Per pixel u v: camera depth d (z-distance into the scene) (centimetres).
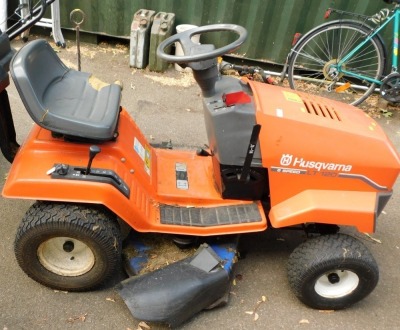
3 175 275
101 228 191
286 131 199
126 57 445
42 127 184
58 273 207
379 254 262
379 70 411
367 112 420
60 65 214
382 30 420
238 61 459
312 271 203
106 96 206
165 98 391
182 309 195
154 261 217
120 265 221
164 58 185
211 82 198
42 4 209
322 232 219
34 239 192
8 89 362
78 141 196
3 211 254
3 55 194
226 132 199
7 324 197
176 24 449
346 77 451
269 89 216
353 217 202
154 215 212
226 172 210
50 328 198
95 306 210
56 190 186
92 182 187
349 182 207
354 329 216
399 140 382
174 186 226
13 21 446
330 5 416
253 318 214
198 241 223
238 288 228
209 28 204
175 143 334
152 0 433
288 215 204
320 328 214
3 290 211
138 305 193
